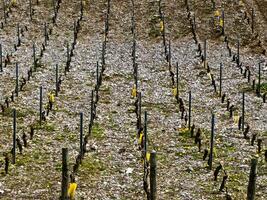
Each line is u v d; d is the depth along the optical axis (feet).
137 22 217.97
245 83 160.04
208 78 164.55
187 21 216.74
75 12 226.79
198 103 143.23
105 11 228.63
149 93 150.51
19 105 135.54
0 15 220.64
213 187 89.56
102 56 175.73
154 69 173.17
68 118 127.44
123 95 147.95
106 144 110.32
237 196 85.51
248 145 111.86
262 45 195.72
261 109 138.00
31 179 90.79
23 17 219.41
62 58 180.55
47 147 107.55
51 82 156.66
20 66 170.19
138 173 94.99
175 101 143.95
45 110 132.36
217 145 111.65
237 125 125.49
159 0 236.43
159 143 112.16
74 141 111.86
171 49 192.85
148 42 200.44
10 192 85.15
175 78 164.55
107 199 83.35
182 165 99.91
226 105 141.28
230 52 185.68
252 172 69.56
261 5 234.79
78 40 200.54
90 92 149.18
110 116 130.00
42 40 198.80
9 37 199.82
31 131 111.24
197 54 187.01
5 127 119.03
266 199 85.15
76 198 82.89
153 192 72.08
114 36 205.67
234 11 224.12
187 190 88.02
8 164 94.58
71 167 96.37
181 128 121.70
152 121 127.13
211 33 205.77
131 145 110.32
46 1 236.22
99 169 96.53
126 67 174.09
